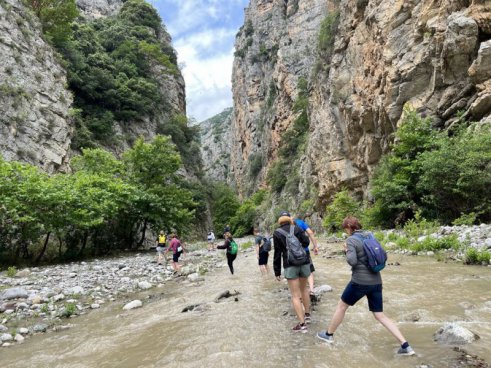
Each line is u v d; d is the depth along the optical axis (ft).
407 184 57.52
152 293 31.53
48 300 28.96
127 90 134.51
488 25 52.54
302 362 13.23
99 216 61.52
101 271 45.85
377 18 79.92
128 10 191.72
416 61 65.67
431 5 64.69
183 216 88.12
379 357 13.10
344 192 90.58
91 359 16.38
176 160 90.94
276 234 17.98
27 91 86.38
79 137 103.14
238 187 326.85
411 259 34.32
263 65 297.94
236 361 13.84
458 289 22.03
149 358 15.52
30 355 17.74
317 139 124.06
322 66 130.82
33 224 52.42
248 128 303.89
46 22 116.67
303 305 18.45
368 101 84.28
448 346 13.53
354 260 13.57
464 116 54.54
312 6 236.43
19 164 55.88
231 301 24.48
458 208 49.21
